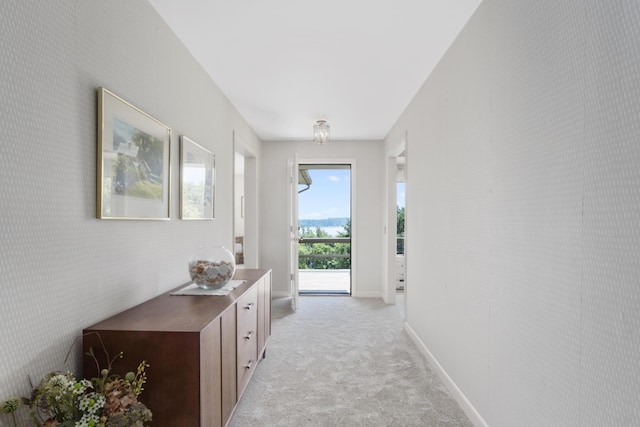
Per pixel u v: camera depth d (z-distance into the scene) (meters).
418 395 2.25
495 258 1.73
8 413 0.99
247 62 2.62
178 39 2.27
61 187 1.24
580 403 1.15
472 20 2.01
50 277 1.19
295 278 4.35
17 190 1.06
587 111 1.12
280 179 5.13
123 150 1.59
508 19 1.61
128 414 1.11
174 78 2.21
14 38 1.04
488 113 1.81
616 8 1.01
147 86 1.87
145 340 1.36
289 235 5.12
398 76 2.88
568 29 1.21
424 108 2.98
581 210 1.15
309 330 3.54
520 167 1.51
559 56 1.25
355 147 5.12
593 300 1.10
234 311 1.86
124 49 1.64
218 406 1.60
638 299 0.95
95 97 1.43
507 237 1.62
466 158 2.10
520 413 1.51
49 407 1.06
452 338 2.29
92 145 1.41
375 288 5.09
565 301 1.23
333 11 1.98
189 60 2.45
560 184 1.26
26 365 1.09
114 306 1.57
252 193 4.82
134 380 1.27
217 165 3.08
